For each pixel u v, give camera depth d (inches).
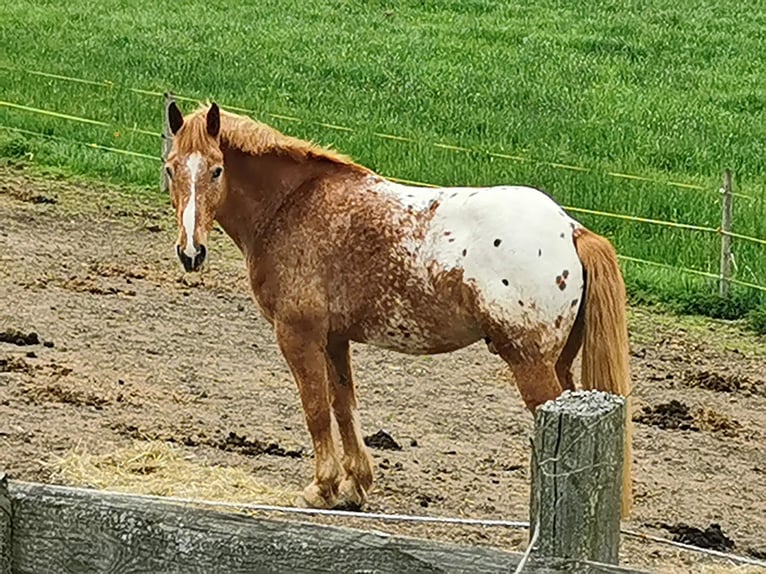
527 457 338.6
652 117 833.5
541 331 248.8
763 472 350.3
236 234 274.1
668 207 587.8
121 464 297.1
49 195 592.7
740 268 529.0
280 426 344.8
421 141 674.2
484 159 645.3
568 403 126.0
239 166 267.9
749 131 815.7
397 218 258.4
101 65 842.8
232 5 1160.2
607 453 124.2
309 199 265.9
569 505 123.9
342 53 973.2
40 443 305.9
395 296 258.1
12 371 363.9
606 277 249.9
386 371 412.8
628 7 1251.2
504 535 277.4
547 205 253.9
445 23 1138.0
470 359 433.1
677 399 414.6
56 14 1051.3
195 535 129.2
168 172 262.4
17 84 750.5
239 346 426.3
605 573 122.3
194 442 320.2
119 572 131.2
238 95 790.5
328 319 266.1
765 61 1049.5
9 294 453.4
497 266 248.2
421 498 296.4
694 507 316.8
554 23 1155.9
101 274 492.7
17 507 132.7
